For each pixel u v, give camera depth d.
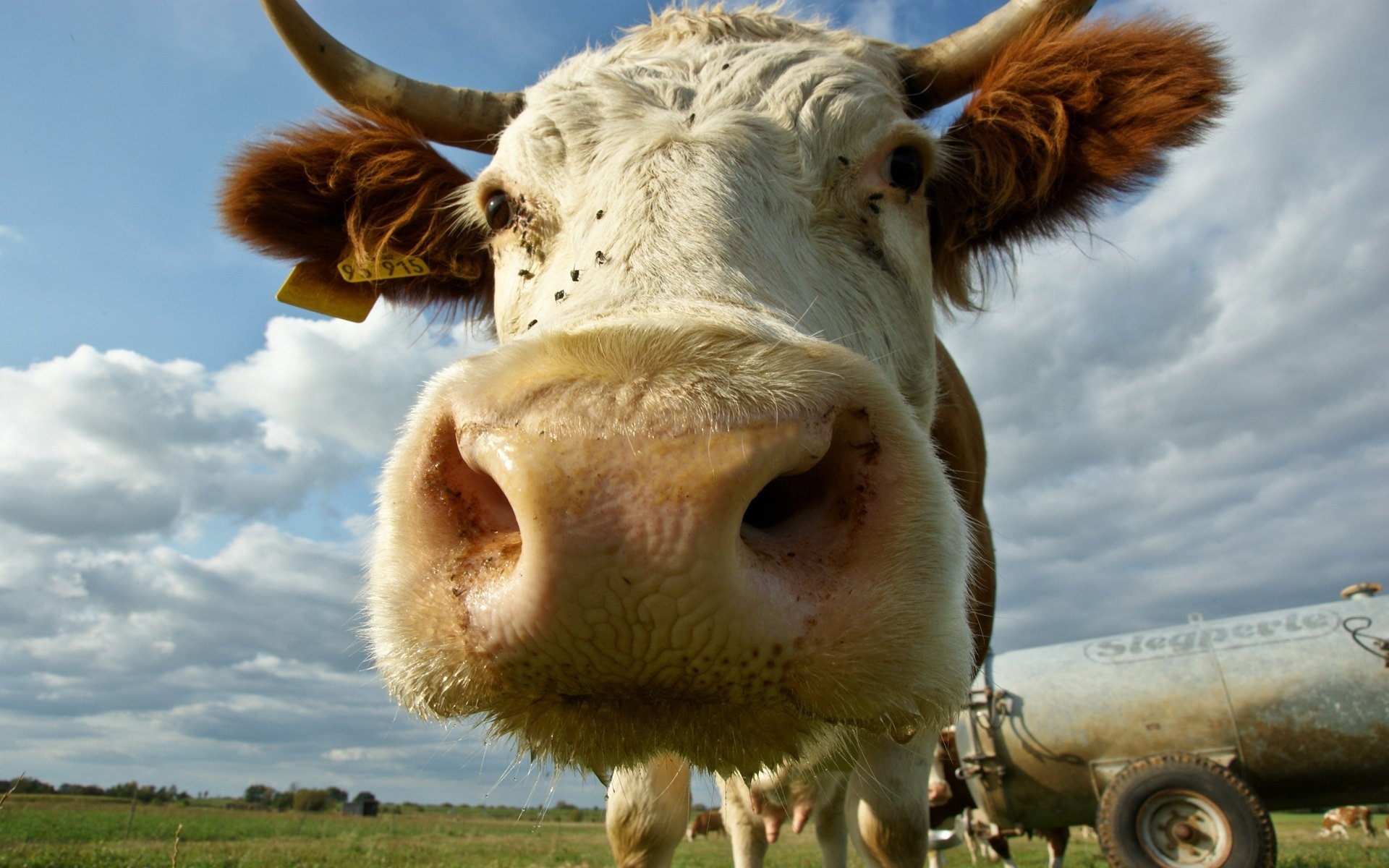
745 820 2.95
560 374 0.65
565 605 0.61
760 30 1.84
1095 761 4.35
